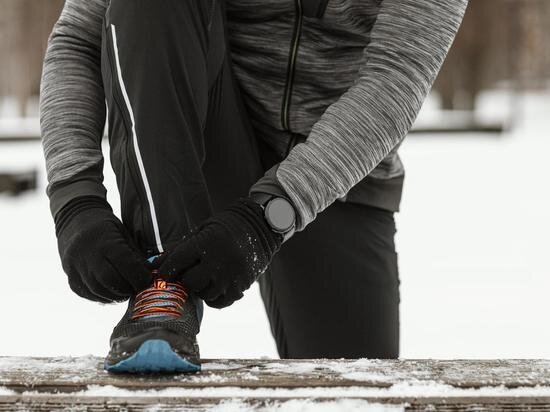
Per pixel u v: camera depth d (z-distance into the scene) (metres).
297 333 2.17
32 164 9.75
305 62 1.97
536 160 10.88
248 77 2.01
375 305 2.13
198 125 1.63
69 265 1.53
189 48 1.61
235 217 1.50
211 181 2.01
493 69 16.12
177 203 1.57
